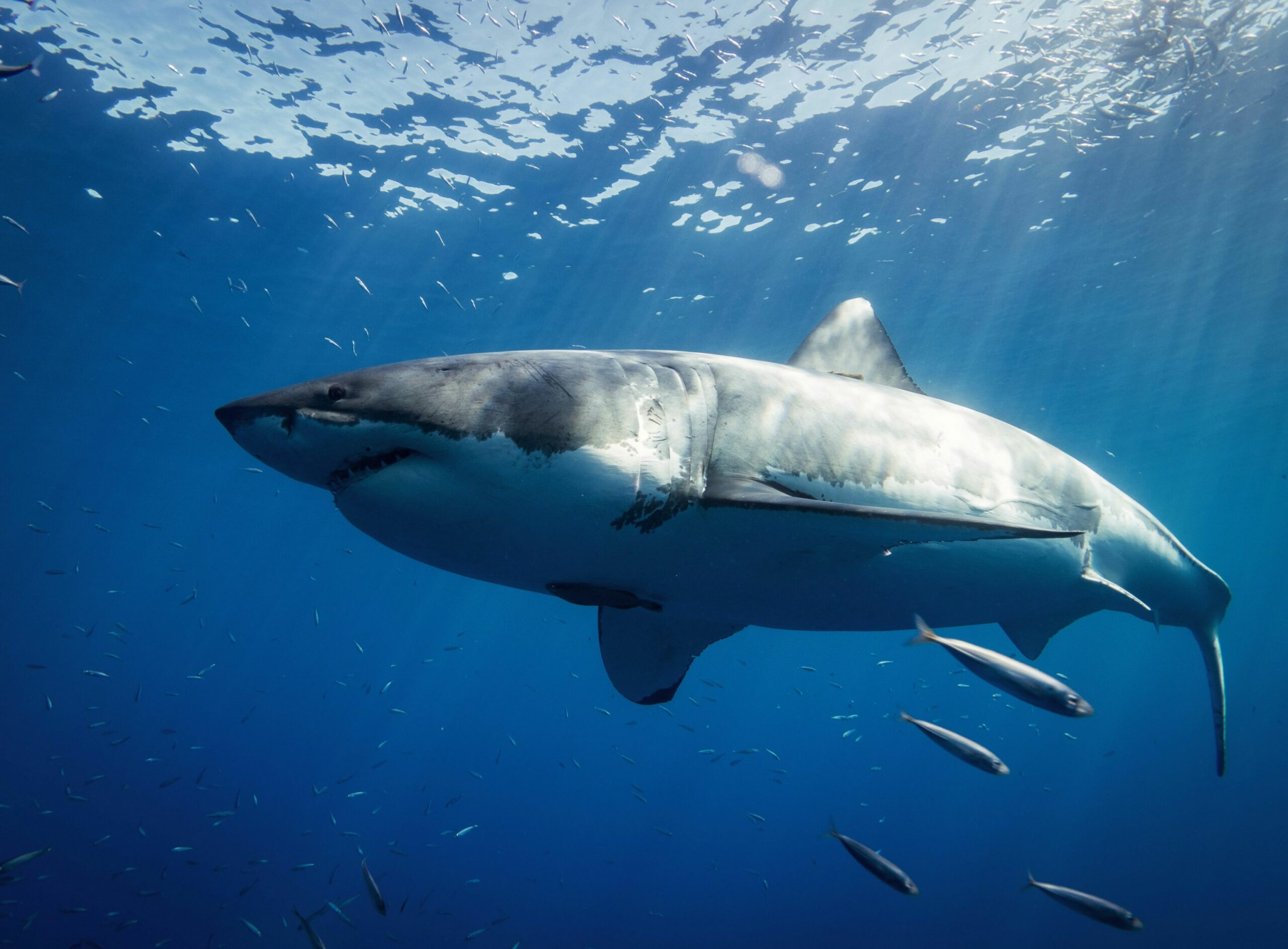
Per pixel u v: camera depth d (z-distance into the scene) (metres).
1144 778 45.91
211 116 12.59
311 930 5.25
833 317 3.77
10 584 52.22
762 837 47.38
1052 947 24.00
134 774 33.03
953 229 15.55
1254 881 25.53
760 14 10.97
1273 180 14.09
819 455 2.79
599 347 20.45
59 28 10.78
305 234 15.62
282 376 22.62
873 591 2.93
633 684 3.78
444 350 21.06
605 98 12.45
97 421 25.19
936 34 11.17
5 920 19.75
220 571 47.94
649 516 2.35
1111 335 19.97
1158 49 8.99
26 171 13.64
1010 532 2.02
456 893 29.23
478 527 2.31
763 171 13.95
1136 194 14.53
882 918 28.69
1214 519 46.38
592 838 45.03
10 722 41.62
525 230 15.61
